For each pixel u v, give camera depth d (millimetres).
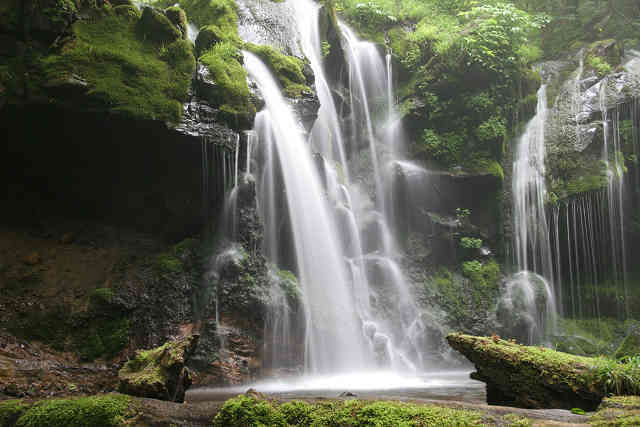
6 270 9492
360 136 17875
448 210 17578
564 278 18297
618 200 17734
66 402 4457
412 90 18453
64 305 9195
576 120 18719
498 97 18000
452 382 10547
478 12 19062
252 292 10891
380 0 20109
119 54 10562
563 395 5223
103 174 11469
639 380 4906
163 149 11016
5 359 7617
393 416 4020
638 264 18484
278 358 10883
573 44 22484
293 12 16328
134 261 10656
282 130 13141
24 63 9758
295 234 12875
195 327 10227
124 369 5582
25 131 10320
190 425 4305
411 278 16281
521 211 17969
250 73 13141
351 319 13078
